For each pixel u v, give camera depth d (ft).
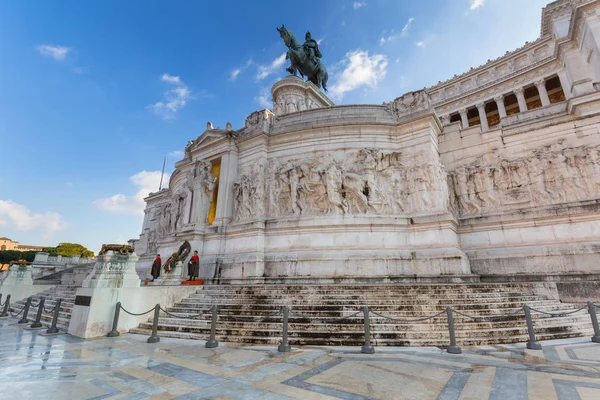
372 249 48.32
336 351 22.31
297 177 55.67
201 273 54.70
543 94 95.20
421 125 53.98
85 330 27.50
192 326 28.58
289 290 34.83
